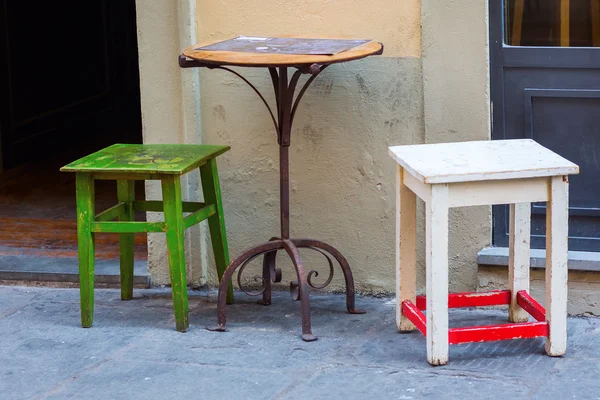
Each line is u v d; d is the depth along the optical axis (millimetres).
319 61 4254
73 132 8961
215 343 4625
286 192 4785
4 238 6180
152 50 5203
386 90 5000
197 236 5328
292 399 4004
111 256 5797
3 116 7859
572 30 4809
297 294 4980
